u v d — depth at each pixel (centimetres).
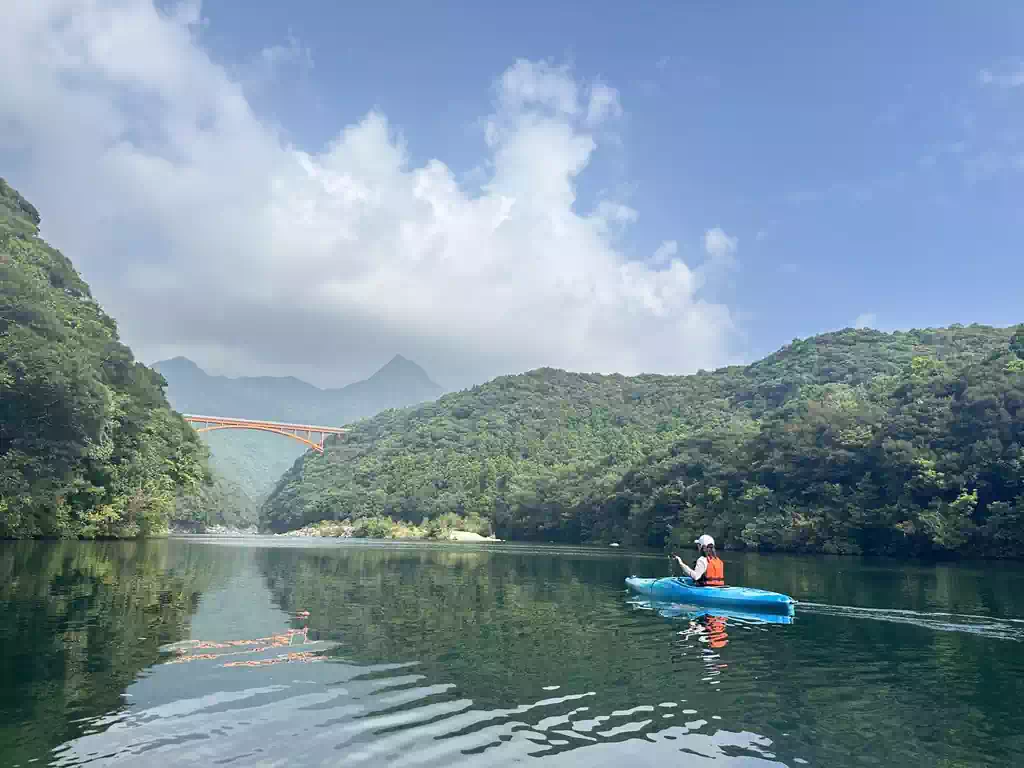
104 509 5125
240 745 771
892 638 1486
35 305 4694
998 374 5381
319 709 905
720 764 739
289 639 1375
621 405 16038
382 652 1265
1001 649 1371
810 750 787
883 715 920
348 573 3027
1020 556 4822
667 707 944
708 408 13762
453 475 12638
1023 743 817
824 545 5856
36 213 8769
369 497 13000
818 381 12431
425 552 5409
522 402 16525
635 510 8325
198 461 7938
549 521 10331
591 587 2500
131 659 1167
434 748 773
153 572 2722
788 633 1540
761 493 6662
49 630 1411
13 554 3238
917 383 6259
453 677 1085
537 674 1114
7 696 938
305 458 18700
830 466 6181
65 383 4288
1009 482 4872
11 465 4275
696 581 2139
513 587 2488
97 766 703
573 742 799
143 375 7200
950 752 787
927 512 5112
